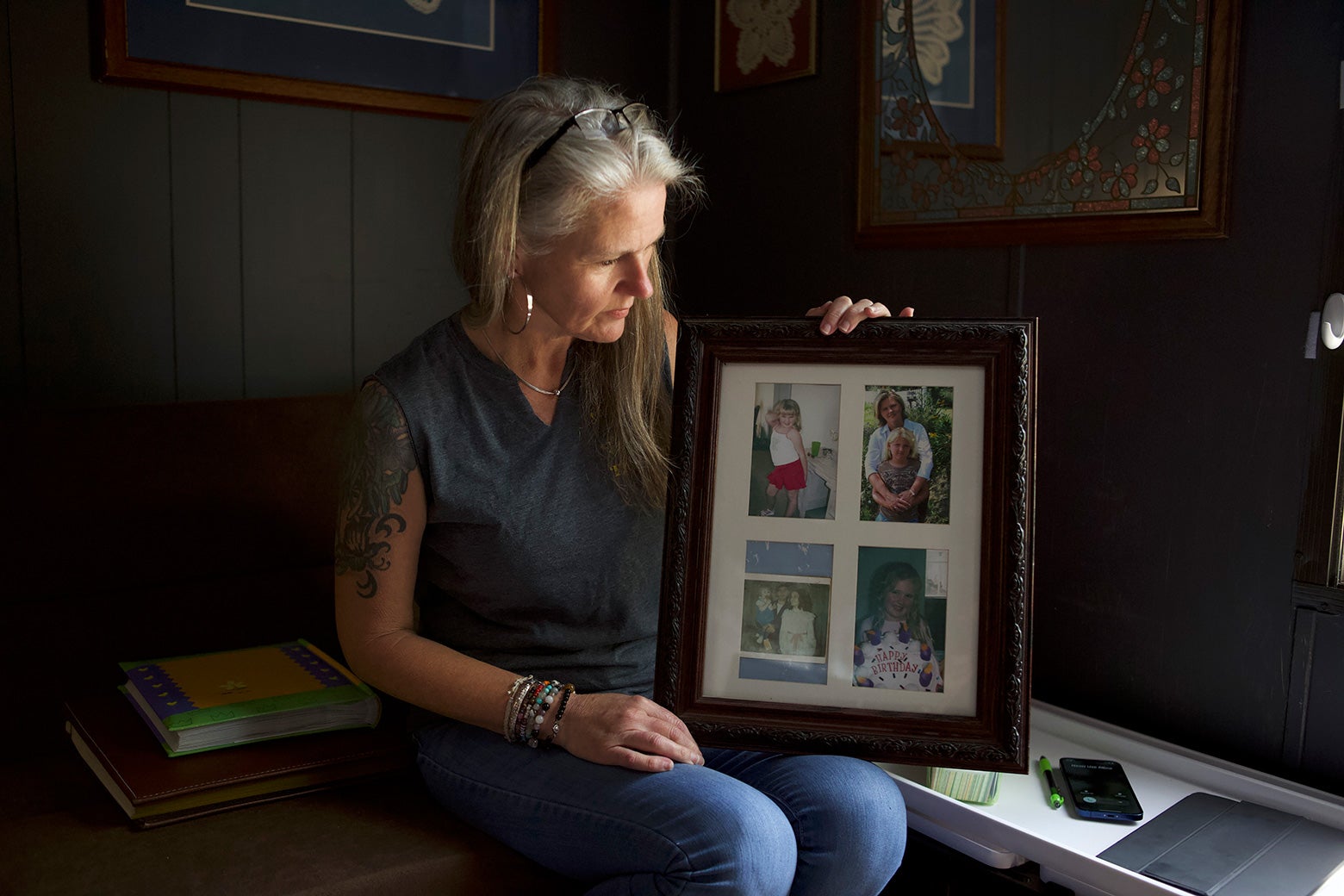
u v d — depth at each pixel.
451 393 1.38
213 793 1.34
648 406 1.50
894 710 1.32
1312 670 1.58
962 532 1.33
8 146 1.76
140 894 1.18
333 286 2.12
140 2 1.83
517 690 1.30
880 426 1.36
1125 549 1.80
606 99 1.32
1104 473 1.82
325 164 2.08
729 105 2.41
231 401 1.78
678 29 2.52
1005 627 1.29
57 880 1.20
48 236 1.81
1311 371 1.54
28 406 1.81
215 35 1.91
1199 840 1.47
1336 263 1.50
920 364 1.36
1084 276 1.81
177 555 1.69
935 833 1.58
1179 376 1.70
